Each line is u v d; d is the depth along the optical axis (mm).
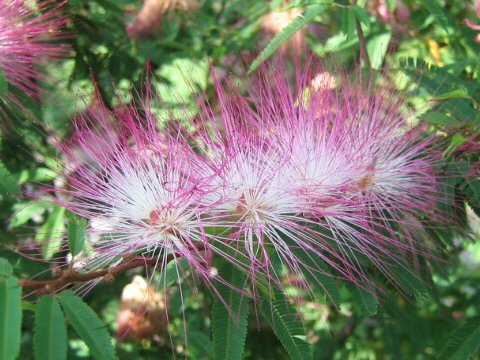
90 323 162
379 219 220
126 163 198
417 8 302
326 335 341
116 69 304
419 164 225
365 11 248
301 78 231
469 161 228
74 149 213
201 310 299
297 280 213
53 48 281
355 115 224
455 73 276
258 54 262
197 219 192
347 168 212
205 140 206
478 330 209
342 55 278
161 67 312
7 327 148
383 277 227
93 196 200
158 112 230
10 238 252
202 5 333
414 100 243
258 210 198
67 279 176
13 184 217
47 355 154
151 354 291
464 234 250
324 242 208
